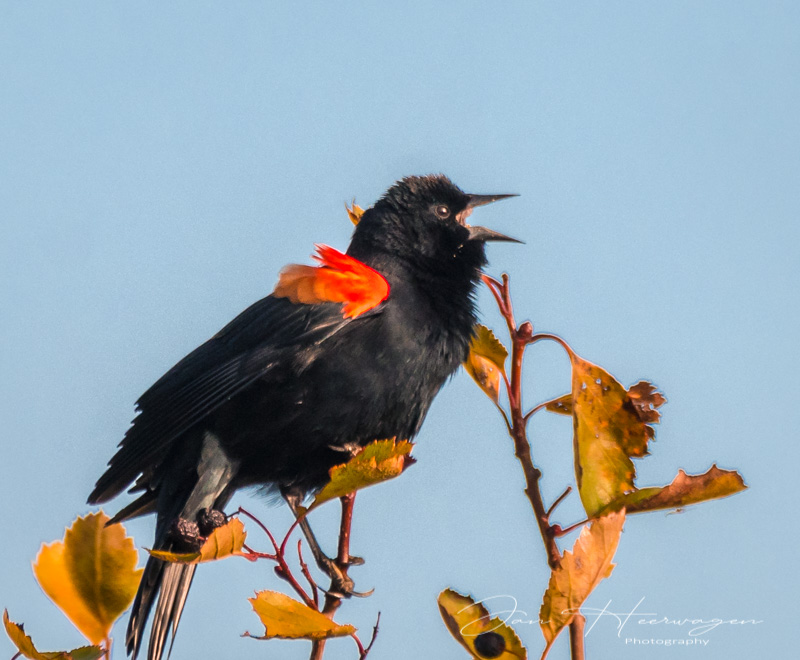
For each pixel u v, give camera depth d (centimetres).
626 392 615
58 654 583
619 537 549
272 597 558
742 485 576
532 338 638
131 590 659
